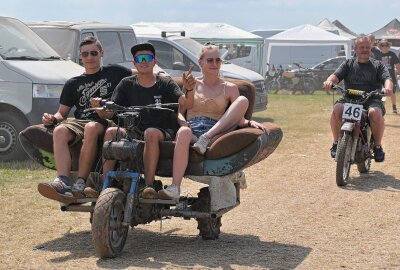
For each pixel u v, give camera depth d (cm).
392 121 2138
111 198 734
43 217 936
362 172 1283
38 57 1391
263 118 2208
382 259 760
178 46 1948
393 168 1330
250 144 772
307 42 3981
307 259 757
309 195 1089
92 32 1633
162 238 845
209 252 779
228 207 812
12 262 734
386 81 1212
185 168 778
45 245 804
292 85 3653
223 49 3769
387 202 1045
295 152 1494
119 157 767
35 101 1309
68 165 801
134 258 750
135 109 791
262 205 1020
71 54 1584
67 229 880
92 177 812
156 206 788
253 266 727
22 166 1302
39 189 774
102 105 791
